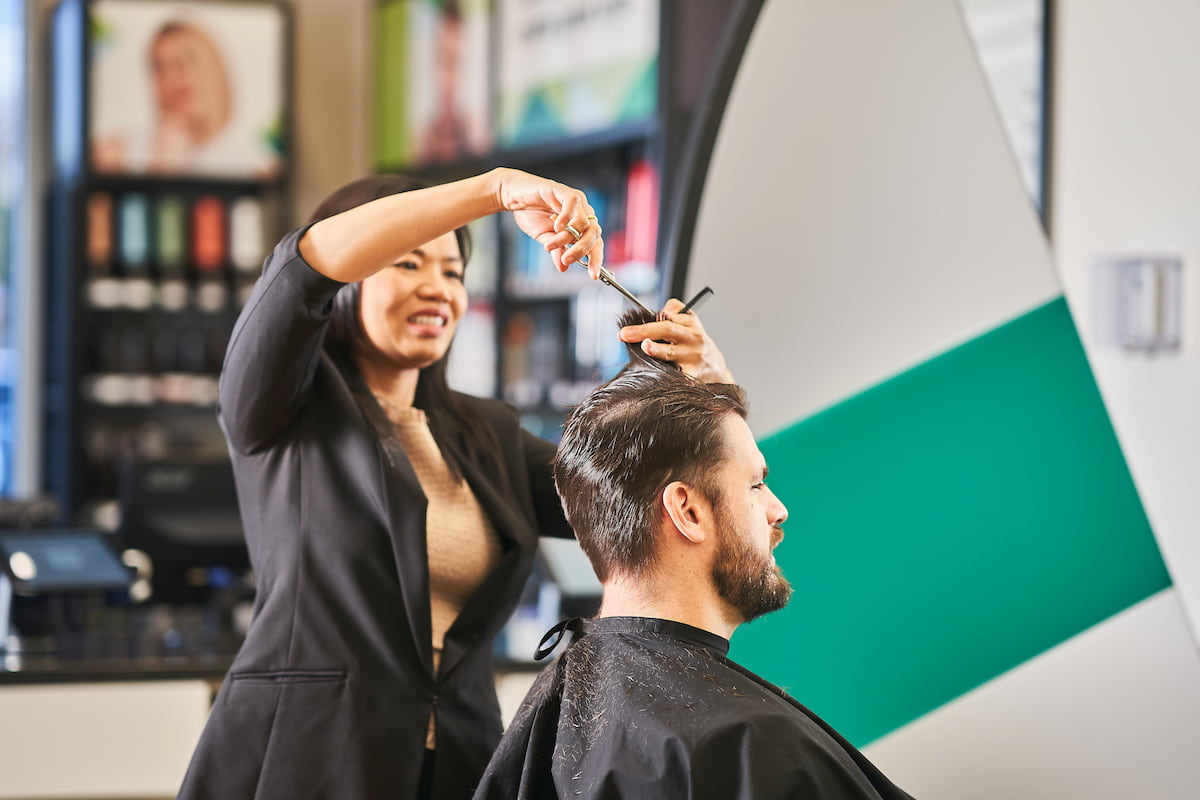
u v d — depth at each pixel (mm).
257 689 1618
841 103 1946
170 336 5621
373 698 1604
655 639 1297
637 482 1312
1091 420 1906
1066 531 1876
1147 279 2295
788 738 1197
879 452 1880
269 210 5871
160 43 5488
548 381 4652
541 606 3365
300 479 1661
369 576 1631
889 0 1964
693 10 3750
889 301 1919
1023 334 1923
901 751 1828
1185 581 2299
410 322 1712
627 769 1208
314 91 6258
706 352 1605
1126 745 1815
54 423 5684
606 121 4082
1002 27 2582
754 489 1355
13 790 2586
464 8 5125
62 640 2967
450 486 1752
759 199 1910
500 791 1357
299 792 1577
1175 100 2285
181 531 3299
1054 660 1840
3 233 5887
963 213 1938
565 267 1417
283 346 1528
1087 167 2451
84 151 5418
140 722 2658
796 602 1825
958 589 1859
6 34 5859
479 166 4973
